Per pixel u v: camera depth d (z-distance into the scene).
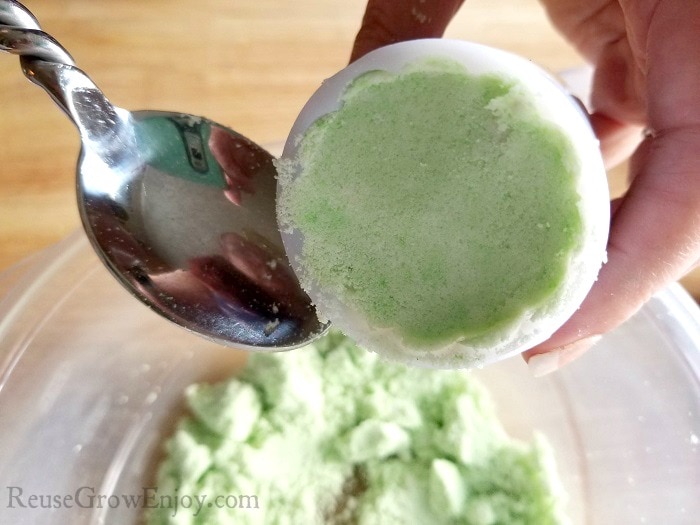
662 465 0.14
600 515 0.15
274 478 0.15
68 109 0.10
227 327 0.11
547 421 0.16
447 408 0.16
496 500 0.15
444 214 0.09
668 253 0.10
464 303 0.10
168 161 0.12
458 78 0.09
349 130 0.10
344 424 0.16
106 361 0.16
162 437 0.16
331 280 0.10
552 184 0.09
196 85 0.18
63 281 0.15
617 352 0.15
